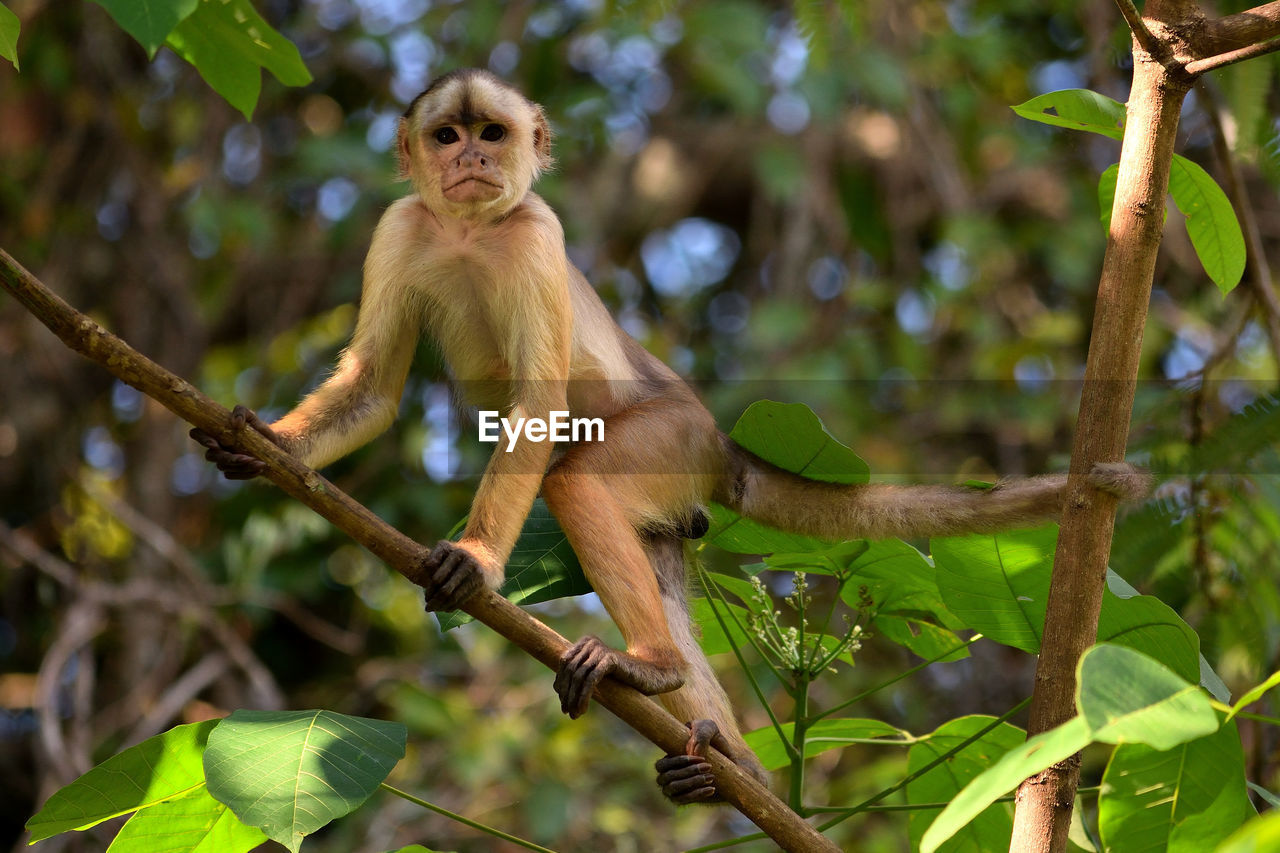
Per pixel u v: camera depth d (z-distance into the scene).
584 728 9.30
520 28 10.86
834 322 11.28
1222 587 4.37
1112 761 3.60
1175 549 4.33
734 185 12.41
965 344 11.09
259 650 10.30
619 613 4.65
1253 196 9.87
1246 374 5.50
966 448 10.52
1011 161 11.73
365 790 3.40
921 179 11.76
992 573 4.06
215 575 10.01
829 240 11.68
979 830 4.53
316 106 11.55
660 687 4.45
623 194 11.92
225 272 11.22
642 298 11.96
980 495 4.79
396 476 9.84
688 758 4.05
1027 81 11.20
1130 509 4.34
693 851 3.88
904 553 4.27
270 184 11.26
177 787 3.74
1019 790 3.30
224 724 3.57
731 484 5.33
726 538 5.27
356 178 10.70
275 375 10.98
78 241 10.76
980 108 11.34
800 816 4.08
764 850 8.45
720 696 4.88
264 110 11.41
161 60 11.28
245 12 3.95
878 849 8.09
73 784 3.68
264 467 3.78
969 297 11.09
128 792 3.72
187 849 3.79
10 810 9.72
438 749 9.20
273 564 9.82
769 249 11.86
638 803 9.12
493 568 4.36
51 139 10.87
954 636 4.64
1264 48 3.30
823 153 11.66
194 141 11.11
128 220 11.01
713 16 10.33
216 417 3.70
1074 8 9.65
